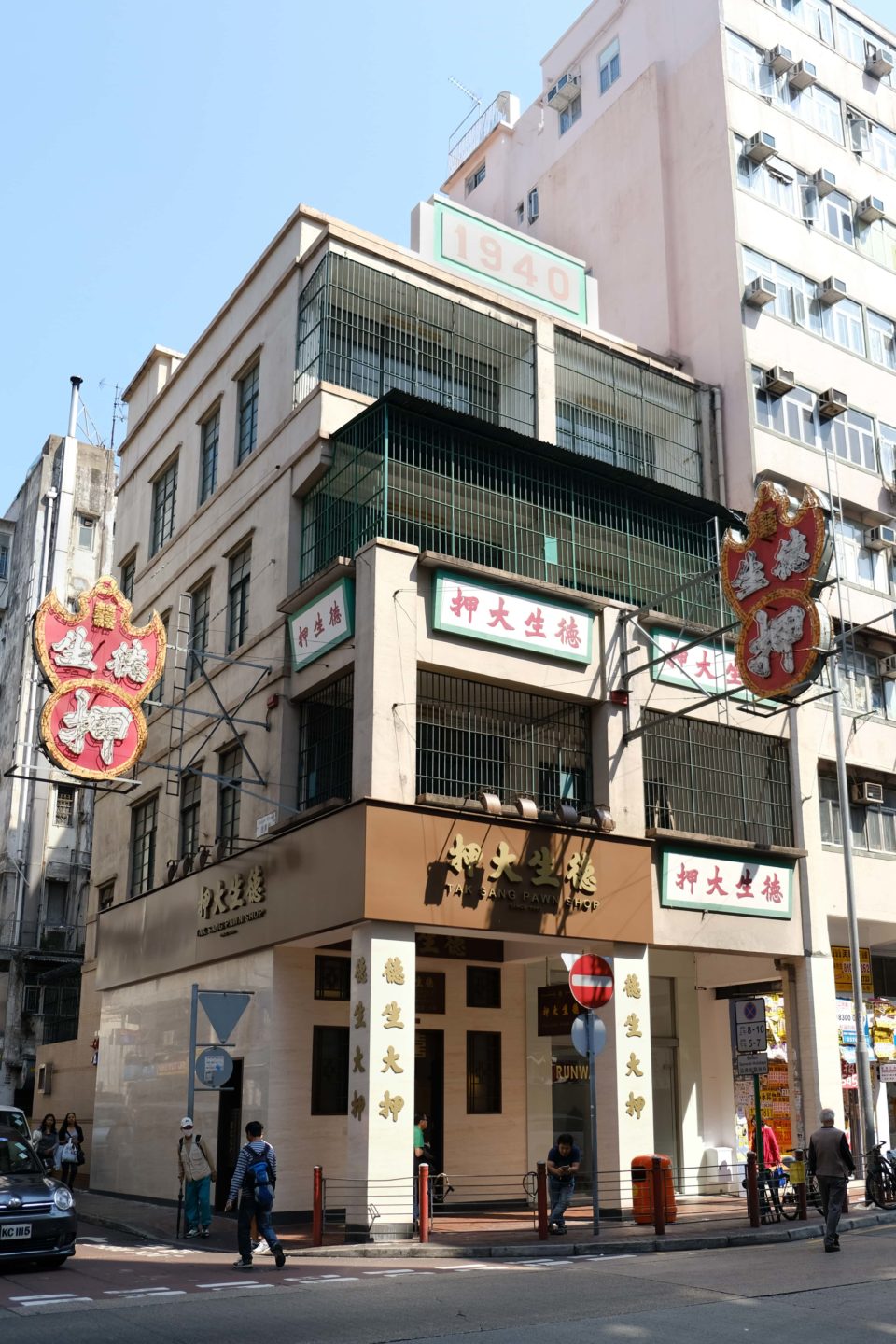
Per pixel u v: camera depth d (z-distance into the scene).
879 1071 22.84
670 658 19.75
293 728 20.22
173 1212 20.62
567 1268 12.72
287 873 18.72
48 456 48.44
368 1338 8.84
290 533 21.03
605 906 19.08
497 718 19.25
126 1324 9.61
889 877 24.64
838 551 26.34
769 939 21.66
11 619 48.94
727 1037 23.80
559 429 23.62
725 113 27.62
